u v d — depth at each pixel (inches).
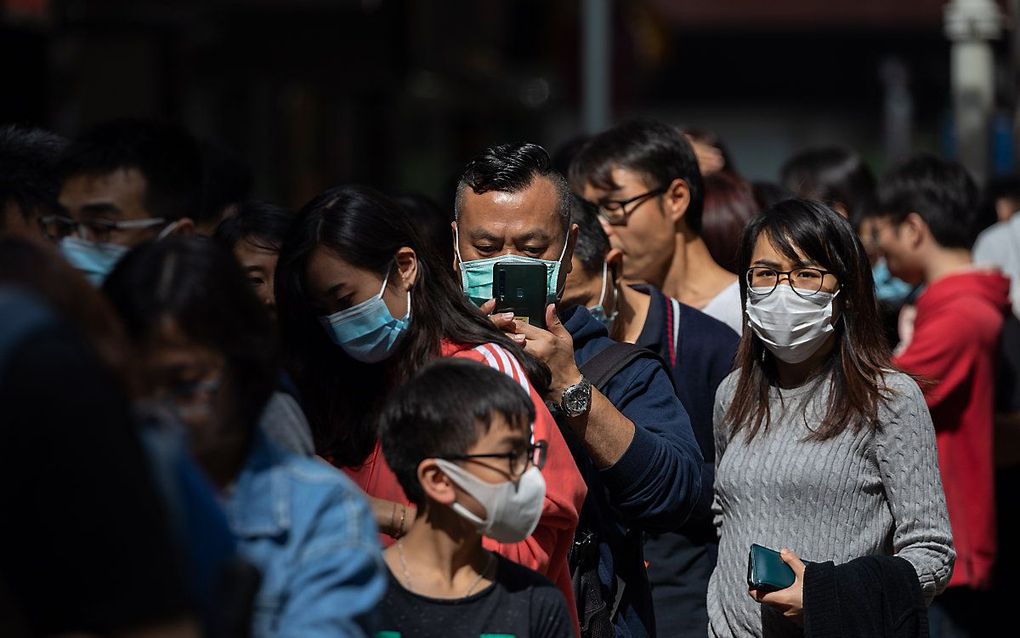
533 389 371.2
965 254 617.3
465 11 1657.2
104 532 229.0
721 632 432.8
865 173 763.4
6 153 447.2
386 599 326.3
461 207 409.7
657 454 393.7
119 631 229.5
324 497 296.5
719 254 606.5
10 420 227.1
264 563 289.6
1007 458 616.4
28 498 227.3
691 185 561.0
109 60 980.6
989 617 622.2
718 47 3777.1
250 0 991.0
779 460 426.3
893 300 690.8
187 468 265.3
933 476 418.6
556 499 356.8
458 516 325.4
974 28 1073.5
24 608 230.7
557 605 332.5
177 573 238.2
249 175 605.3
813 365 434.0
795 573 403.9
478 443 316.2
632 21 1739.7
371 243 373.1
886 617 397.4
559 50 1984.5
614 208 554.3
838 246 423.5
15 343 230.5
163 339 282.8
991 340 584.7
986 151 1075.3
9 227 444.5
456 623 323.9
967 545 585.3
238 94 1258.0
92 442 230.4
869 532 421.4
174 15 969.5
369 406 387.5
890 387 421.1
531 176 402.9
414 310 380.2
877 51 3703.3
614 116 1665.8
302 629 281.1
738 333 532.4
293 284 380.2
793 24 3666.3
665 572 474.6
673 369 491.8
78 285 258.5
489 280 403.5
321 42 1052.5
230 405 289.7
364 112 1483.8
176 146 445.7
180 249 291.7
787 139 3870.6
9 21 817.5
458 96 1766.7
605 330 443.5
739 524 434.3
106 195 432.8
